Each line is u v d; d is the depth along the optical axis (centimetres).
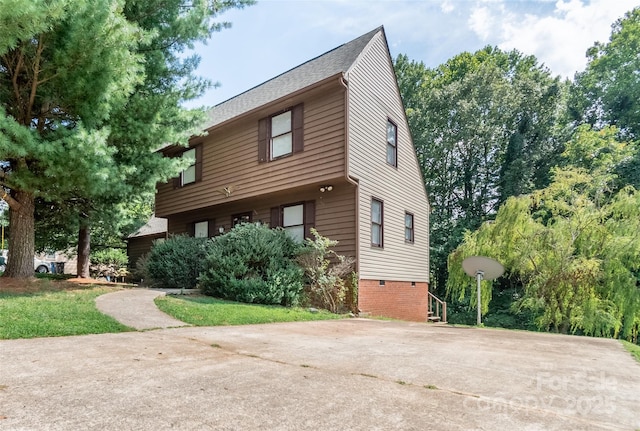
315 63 1291
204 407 227
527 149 2392
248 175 1187
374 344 487
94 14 692
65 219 1120
